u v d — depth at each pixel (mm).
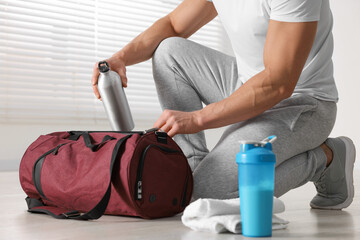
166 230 1146
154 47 1798
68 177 1349
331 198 1578
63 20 3857
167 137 1347
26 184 1515
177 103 1678
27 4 3729
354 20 4062
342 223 1273
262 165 1006
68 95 3832
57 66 3828
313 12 1277
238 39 1526
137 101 4227
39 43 3740
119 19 4203
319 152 1519
